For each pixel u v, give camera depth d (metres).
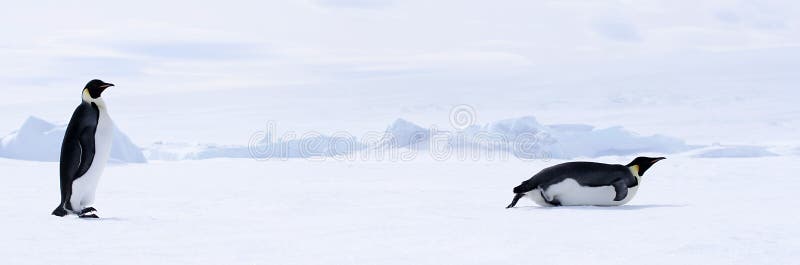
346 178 9.96
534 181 5.44
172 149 21.08
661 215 4.54
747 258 2.90
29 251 3.30
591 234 3.70
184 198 6.81
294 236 3.86
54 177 9.85
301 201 6.40
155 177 10.33
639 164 5.45
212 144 21.95
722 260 2.87
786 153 17.97
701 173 10.04
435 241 3.58
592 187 5.27
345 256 3.14
